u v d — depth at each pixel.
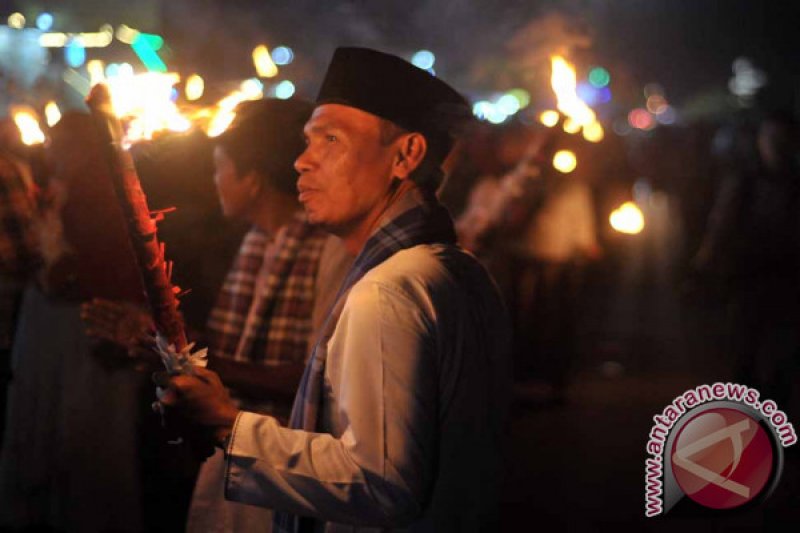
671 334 11.90
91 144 4.82
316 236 3.58
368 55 2.54
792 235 7.57
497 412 2.62
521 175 5.53
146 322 3.28
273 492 2.28
